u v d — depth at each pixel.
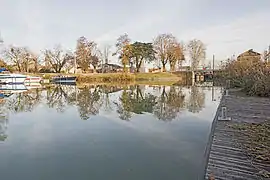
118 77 53.12
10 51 59.38
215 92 25.44
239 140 7.00
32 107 16.78
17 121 11.91
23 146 7.95
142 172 5.77
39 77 50.88
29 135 9.28
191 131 9.30
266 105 13.59
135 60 60.09
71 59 65.44
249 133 7.70
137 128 9.94
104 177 5.61
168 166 6.06
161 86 36.28
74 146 7.83
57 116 13.08
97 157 6.80
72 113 13.96
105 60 66.06
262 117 10.22
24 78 47.62
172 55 60.44
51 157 6.91
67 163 6.46
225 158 5.72
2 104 18.55
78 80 51.94
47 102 19.47
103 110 14.76
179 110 14.13
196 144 7.73
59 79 52.00
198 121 11.02
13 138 8.91
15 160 6.76
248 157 5.74
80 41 60.34
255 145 6.53
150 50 61.31
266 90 17.56
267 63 21.62
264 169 5.11
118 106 16.36
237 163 5.43
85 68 60.47
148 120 11.41
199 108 14.80
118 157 6.77
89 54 61.06
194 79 57.25
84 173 5.84
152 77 56.59
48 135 9.23
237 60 30.83
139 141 8.16
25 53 61.44
